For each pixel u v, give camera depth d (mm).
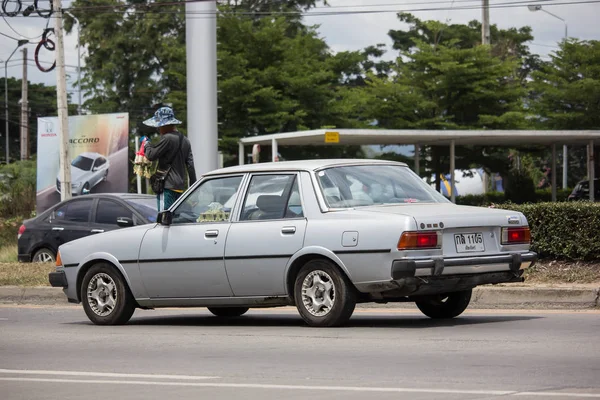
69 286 23516
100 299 23000
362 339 18141
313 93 90625
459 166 95125
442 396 12305
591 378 13516
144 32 106062
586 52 96375
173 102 91375
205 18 53719
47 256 36281
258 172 21141
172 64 100688
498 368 14477
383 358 15797
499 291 24891
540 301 24516
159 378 14516
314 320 19828
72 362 16609
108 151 67625
